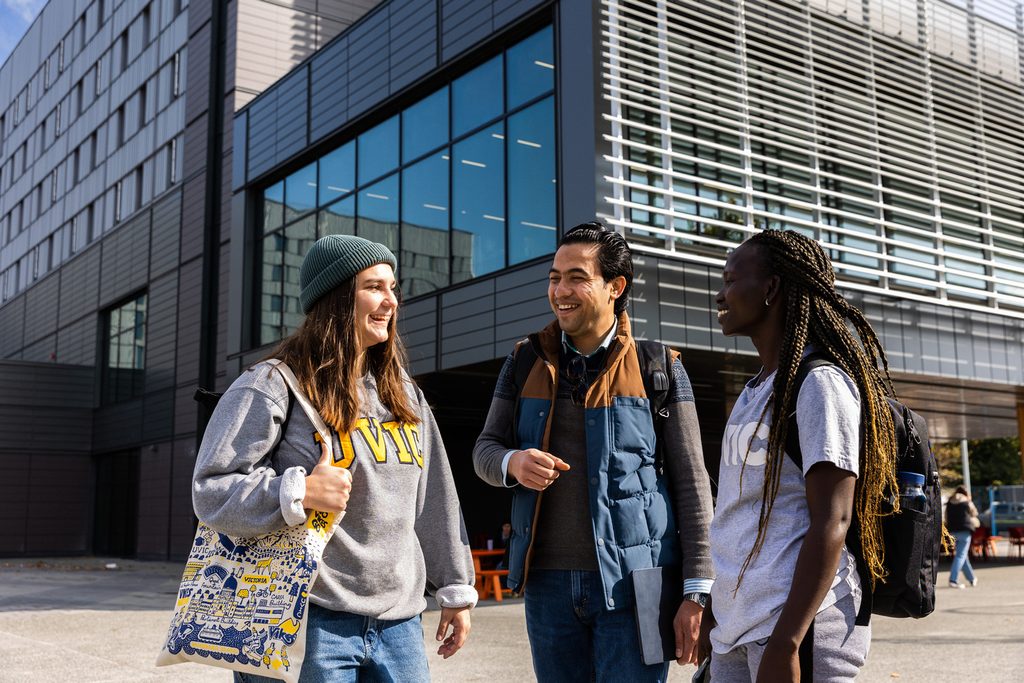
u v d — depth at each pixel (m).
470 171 12.73
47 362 28.48
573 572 2.71
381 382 2.45
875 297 11.95
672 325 10.36
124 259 26.72
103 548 27.12
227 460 2.16
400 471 2.36
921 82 12.53
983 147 12.87
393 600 2.28
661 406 2.79
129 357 26.25
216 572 2.11
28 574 19.06
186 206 23.20
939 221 12.04
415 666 2.34
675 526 2.77
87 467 28.00
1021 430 16.39
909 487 2.03
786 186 11.49
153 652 7.61
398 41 14.05
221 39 22.31
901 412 2.10
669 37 11.05
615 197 10.06
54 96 34.22
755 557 1.96
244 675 2.14
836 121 11.96
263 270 18.03
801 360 2.00
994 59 13.37
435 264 13.23
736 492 2.06
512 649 7.54
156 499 23.62
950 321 12.63
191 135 23.25
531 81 11.72
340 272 2.36
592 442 2.71
